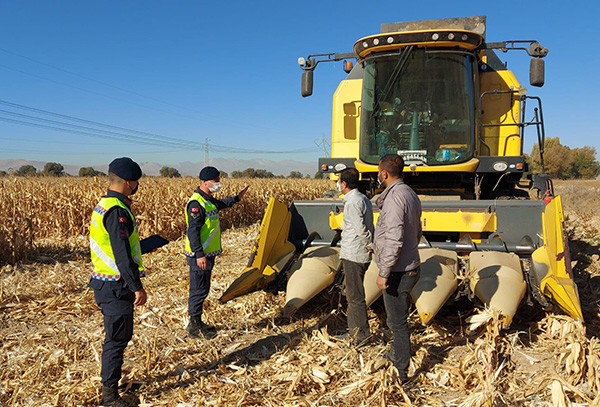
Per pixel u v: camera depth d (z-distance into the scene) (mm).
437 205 5715
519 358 4336
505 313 4277
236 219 15148
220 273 8000
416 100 6617
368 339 4730
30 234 9273
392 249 3758
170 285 7336
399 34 6324
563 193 26719
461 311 5430
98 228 3605
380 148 6836
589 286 6500
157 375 4266
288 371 4203
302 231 6344
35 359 4625
